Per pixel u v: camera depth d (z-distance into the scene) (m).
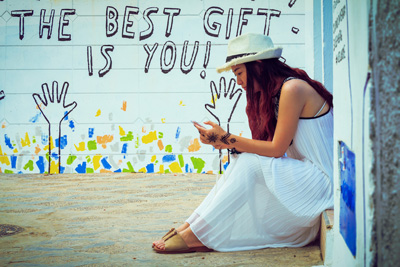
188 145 7.08
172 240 3.10
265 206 3.11
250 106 3.37
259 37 3.30
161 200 4.97
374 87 1.74
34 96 7.12
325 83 4.61
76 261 2.96
